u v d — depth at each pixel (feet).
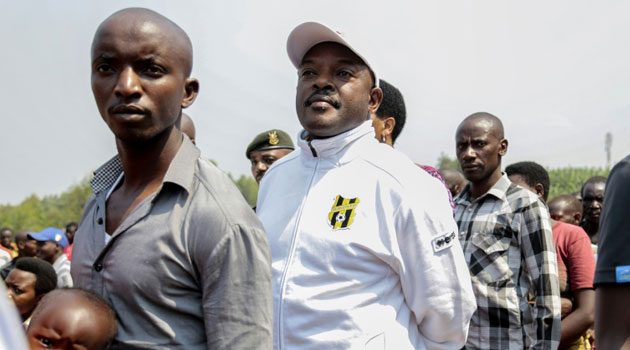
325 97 7.90
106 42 5.33
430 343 7.93
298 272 7.49
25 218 214.48
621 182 5.72
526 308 11.85
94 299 5.23
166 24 5.55
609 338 5.53
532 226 11.98
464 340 7.91
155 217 5.41
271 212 8.21
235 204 5.55
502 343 11.65
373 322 7.30
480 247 12.21
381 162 7.92
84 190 176.65
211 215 5.34
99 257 5.43
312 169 8.20
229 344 5.22
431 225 7.56
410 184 7.71
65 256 27.27
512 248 12.14
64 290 5.29
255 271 5.41
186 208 5.42
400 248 7.61
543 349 11.41
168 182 5.48
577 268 13.32
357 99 8.01
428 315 7.70
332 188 7.89
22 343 2.38
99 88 5.42
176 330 5.30
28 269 13.32
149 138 5.43
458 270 7.66
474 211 12.76
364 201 7.66
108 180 6.10
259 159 13.97
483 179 12.98
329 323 7.25
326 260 7.44
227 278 5.27
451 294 7.59
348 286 7.35
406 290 7.69
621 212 5.62
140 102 5.30
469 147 13.04
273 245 7.90
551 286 11.59
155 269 5.23
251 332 5.30
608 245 5.66
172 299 5.29
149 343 5.21
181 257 5.30
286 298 7.41
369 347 7.18
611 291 5.58
